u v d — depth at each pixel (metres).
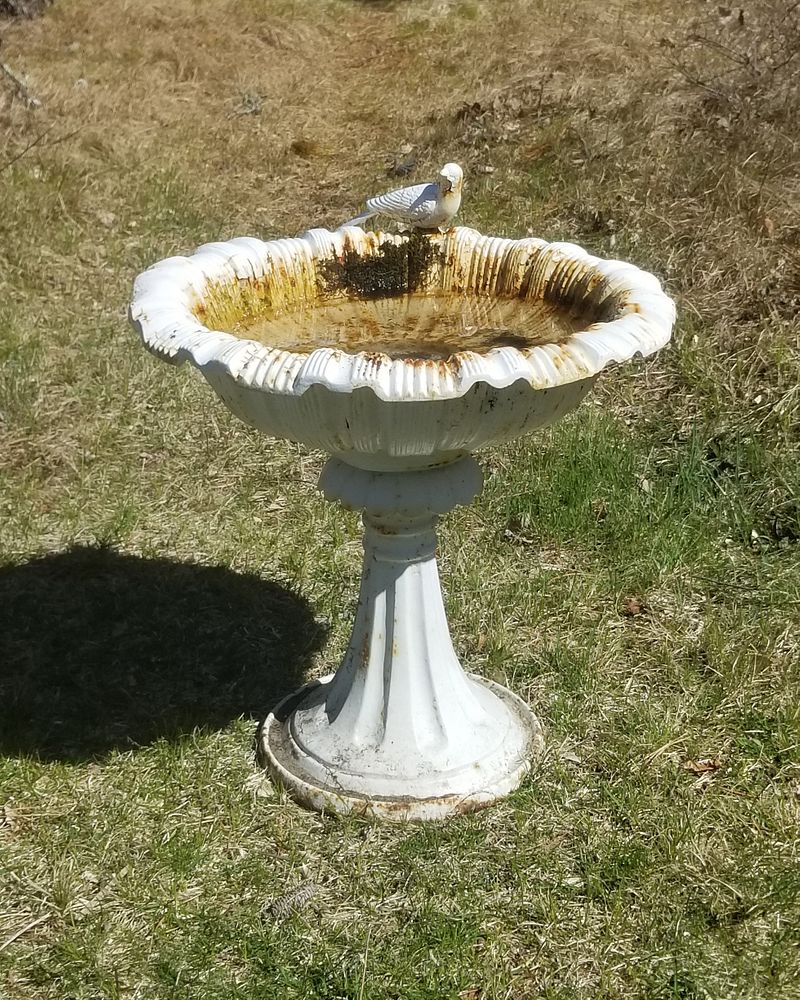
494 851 2.73
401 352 2.59
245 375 2.22
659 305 2.50
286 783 2.90
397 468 2.54
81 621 3.61
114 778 2.96
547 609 3.65
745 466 4.19
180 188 6.95
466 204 6.23
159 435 4.68
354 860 2.71
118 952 2.48
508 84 8.00
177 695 3.30
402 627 2.79
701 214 5.40
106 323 5.46
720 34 7.08
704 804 2.85
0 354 5.07
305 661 3.46
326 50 10.34
